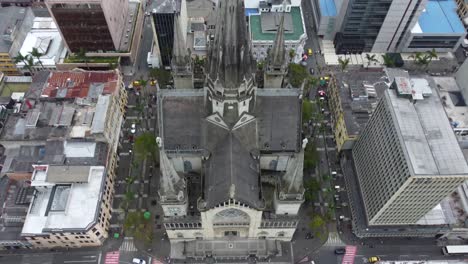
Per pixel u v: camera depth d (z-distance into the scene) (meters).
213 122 119.38
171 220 122.50
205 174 118.50
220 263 137.12
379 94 160.50
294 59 188.12
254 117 119.31
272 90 121.81
